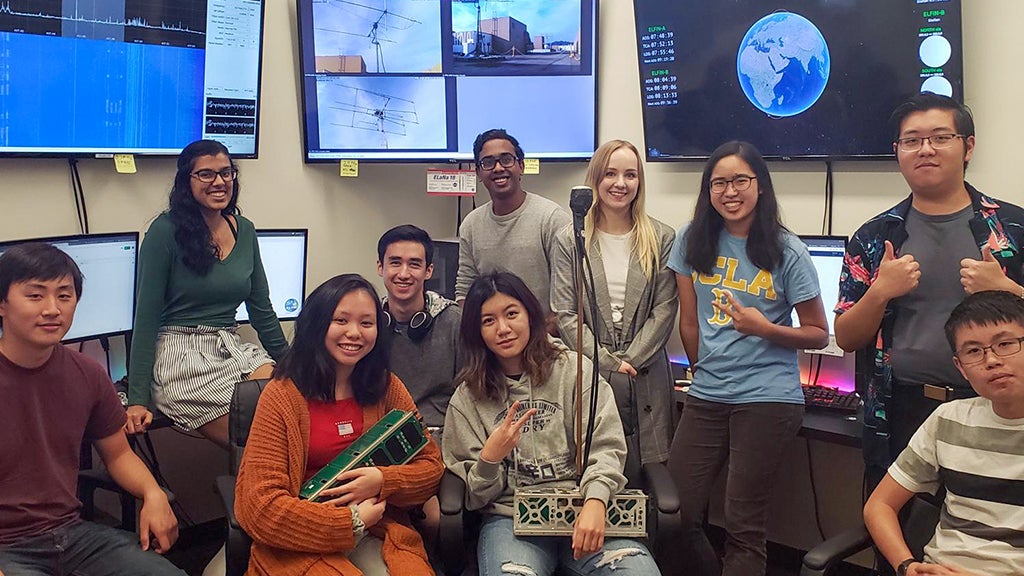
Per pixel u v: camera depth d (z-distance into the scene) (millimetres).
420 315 2566
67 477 2080
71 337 2656
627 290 2637
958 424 1863
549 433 2191
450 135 3572
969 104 2662
